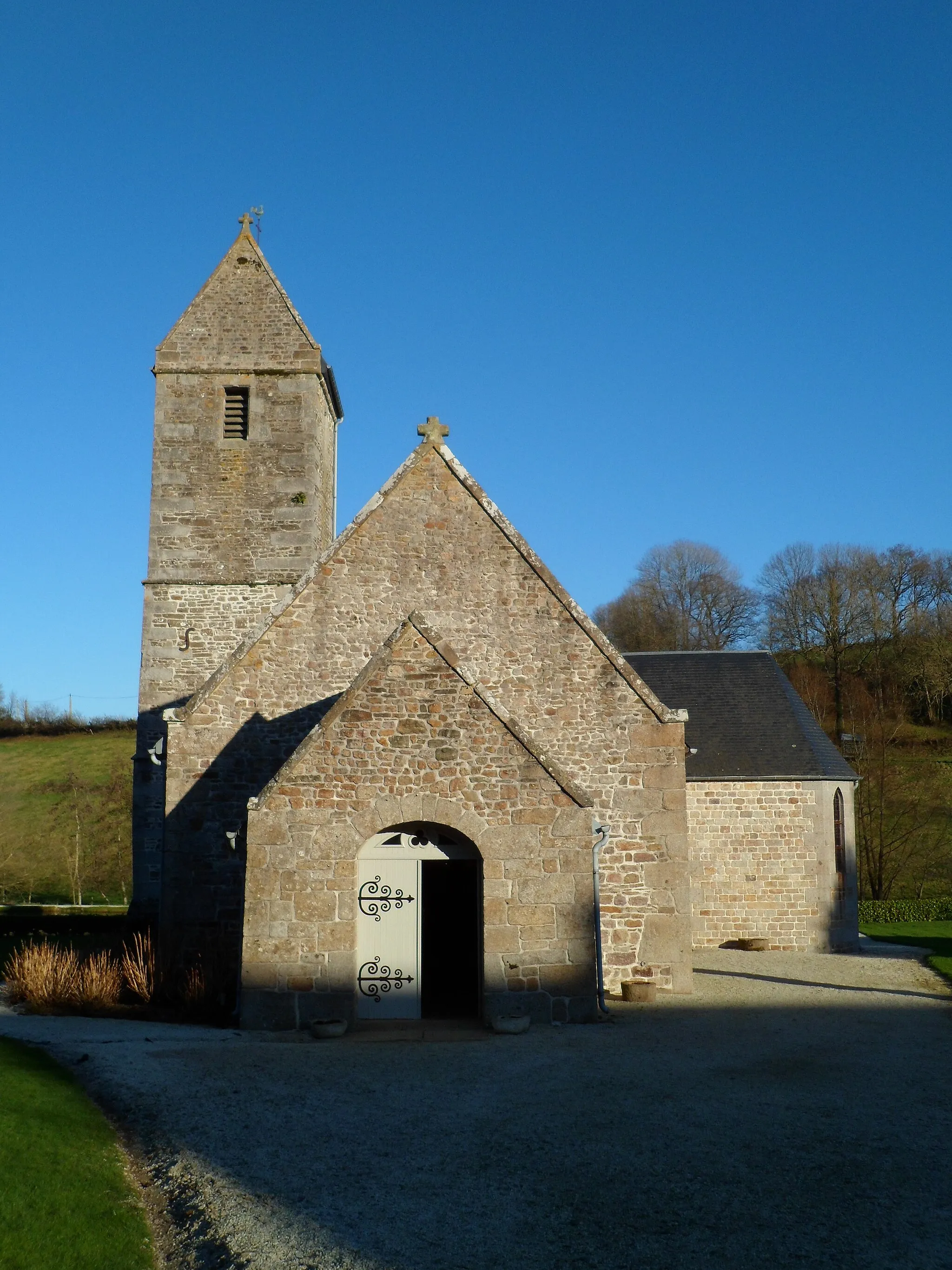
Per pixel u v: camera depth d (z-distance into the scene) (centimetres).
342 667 1780
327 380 2450
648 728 1731
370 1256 693
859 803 4291
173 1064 1169
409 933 1484
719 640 7219
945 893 3925
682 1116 984
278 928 1418
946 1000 1672
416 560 1800
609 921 1695
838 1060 1218
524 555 1794
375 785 1450
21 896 4175
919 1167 855
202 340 2333
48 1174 798
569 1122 965
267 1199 787
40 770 5531
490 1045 1298
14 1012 1519
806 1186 812
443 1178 827
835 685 6062
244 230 2430
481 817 1445
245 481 2280
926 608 6525
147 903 2153
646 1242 713
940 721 5841
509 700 1744
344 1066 1175
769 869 2506
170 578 2231
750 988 1789
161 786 2181
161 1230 762
